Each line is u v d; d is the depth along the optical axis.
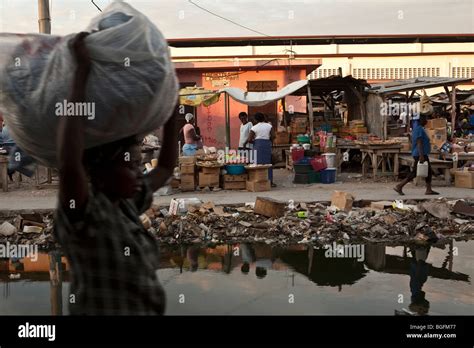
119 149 2.00
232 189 12.07
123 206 2.03
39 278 6.29
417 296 5.41
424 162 10.57
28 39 1.90
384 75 25.83
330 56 25.45
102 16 1.95
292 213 9.35
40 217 8.94
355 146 14.28
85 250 1.92
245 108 20.38
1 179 12.66
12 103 1.86
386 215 8.87
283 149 16.50
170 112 2.12
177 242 8.14
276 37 24.78
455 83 15.08
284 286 5.84
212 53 24.03
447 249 7.60
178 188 12.16
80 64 1.80
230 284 5.90
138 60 1.86
